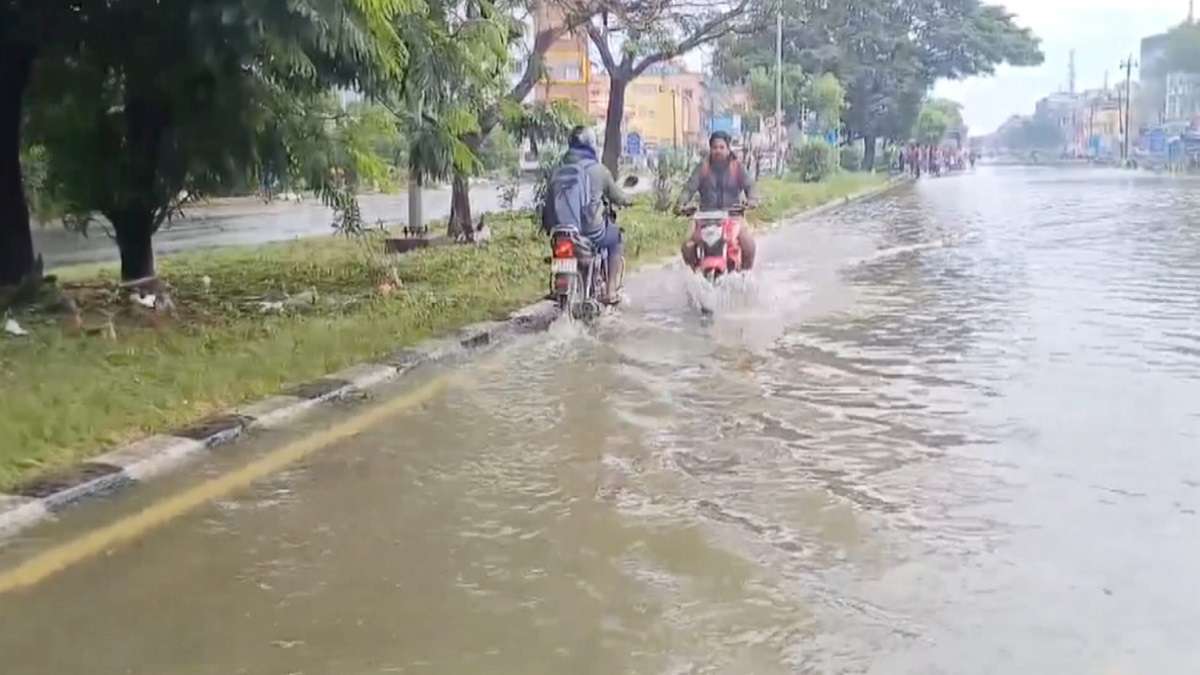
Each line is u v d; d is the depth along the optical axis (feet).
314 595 13.84
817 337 32.01
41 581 14.33
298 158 39.88
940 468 18.71
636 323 34.94
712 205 38.11
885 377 26.18
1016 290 41.60
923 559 14.69
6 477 17.21
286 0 26.71
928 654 12.02
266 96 35.63
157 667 11.98
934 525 15.97
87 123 37.78
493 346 30.96
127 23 32.60
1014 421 21.74
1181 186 149.28
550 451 20.21
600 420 22.45
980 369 26.89
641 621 12.94
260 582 14.26
